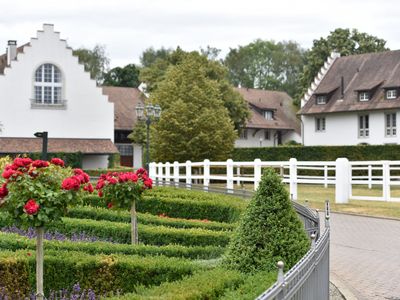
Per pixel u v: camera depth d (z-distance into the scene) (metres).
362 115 61.78
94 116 58.41
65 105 57.53
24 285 10.91
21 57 56.34
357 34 80.06
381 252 17.20
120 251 12.41
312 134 65.50
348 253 17.05
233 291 7.78
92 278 10.72
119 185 15.20
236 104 63.50
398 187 43.38
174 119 49.50
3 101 55.84
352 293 11.88
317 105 65.12
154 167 39.47
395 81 60.06
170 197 23.64
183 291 7.83
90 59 106.12
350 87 63.66
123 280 10.57
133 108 73.06
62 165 10.52
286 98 86.38
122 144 70.50
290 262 8.86
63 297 10.66
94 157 58.03
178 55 65.75
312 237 8.13
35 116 56.75
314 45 79.94
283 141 82.19
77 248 12.52
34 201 9.74
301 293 6.82
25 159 10.02
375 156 51.41
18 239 13.04
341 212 26.36
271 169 9.49
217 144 50.06
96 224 16.42
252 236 9.09
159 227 16.19
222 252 12.56
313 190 38.44
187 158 50.09
